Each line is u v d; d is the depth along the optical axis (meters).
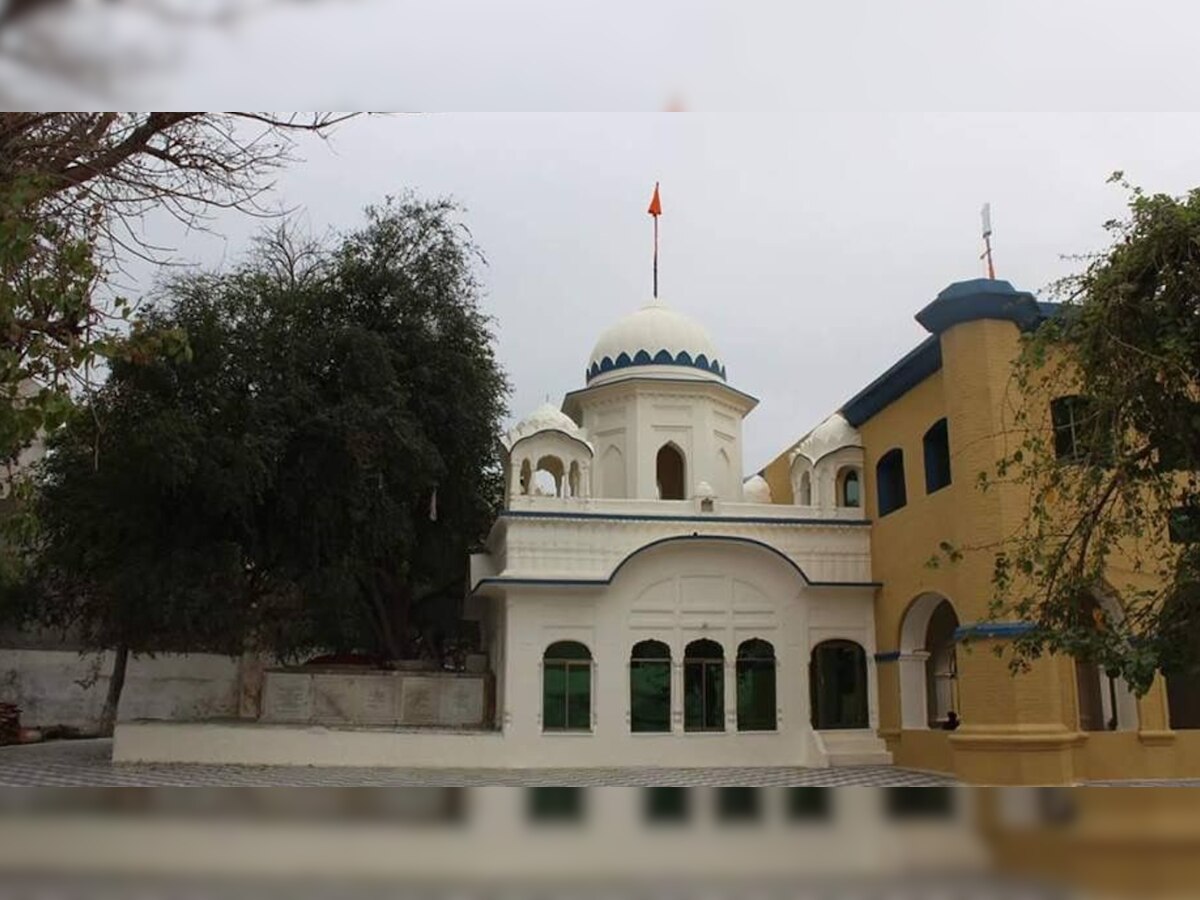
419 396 23.50
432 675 22.33
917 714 20.56
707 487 22.48
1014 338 18.34
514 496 21.91
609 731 20.55
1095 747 17.61
